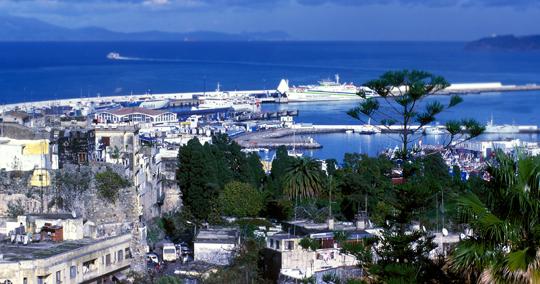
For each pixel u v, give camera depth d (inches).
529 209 2684.5
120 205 7770.7
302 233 7519.7
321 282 5826.8
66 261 6028.5
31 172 7652.6
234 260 7106.3
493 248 2704.2
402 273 3331.7
